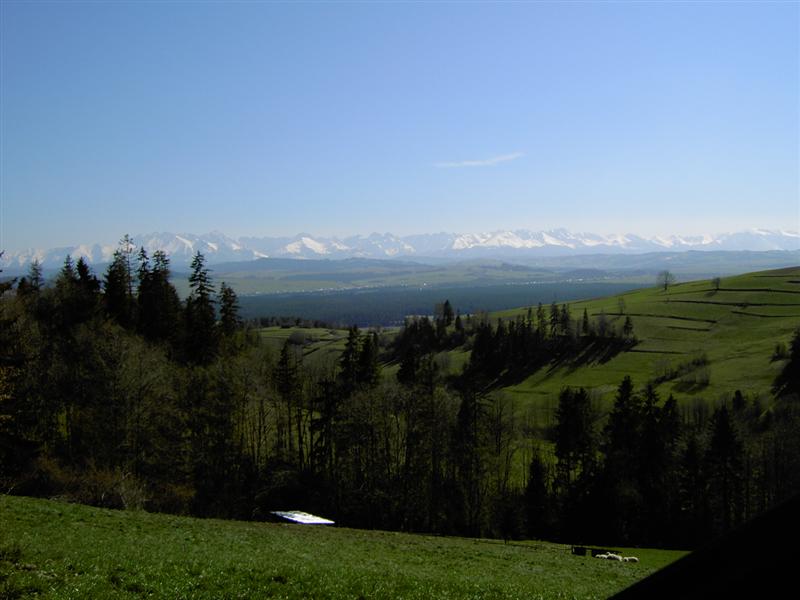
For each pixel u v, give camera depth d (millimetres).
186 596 20016
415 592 24250
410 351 120438
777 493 100375
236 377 77250
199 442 74812
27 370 66375
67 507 42188
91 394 70625
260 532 45844
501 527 88125
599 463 101438
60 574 20828
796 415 114875
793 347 165750
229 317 114000
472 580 29375
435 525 84750
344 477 85188
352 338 114938
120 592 19469
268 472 80938
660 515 95500
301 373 106625
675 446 105062
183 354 101125
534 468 98562
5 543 24797
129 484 57906
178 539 35156
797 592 3566
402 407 86062
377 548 42969
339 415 85688
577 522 92750
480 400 95688
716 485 98000
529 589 28266
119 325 95625
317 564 29641
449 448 87250
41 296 103312
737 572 3865
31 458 58812
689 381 172000
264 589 21938
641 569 47406
